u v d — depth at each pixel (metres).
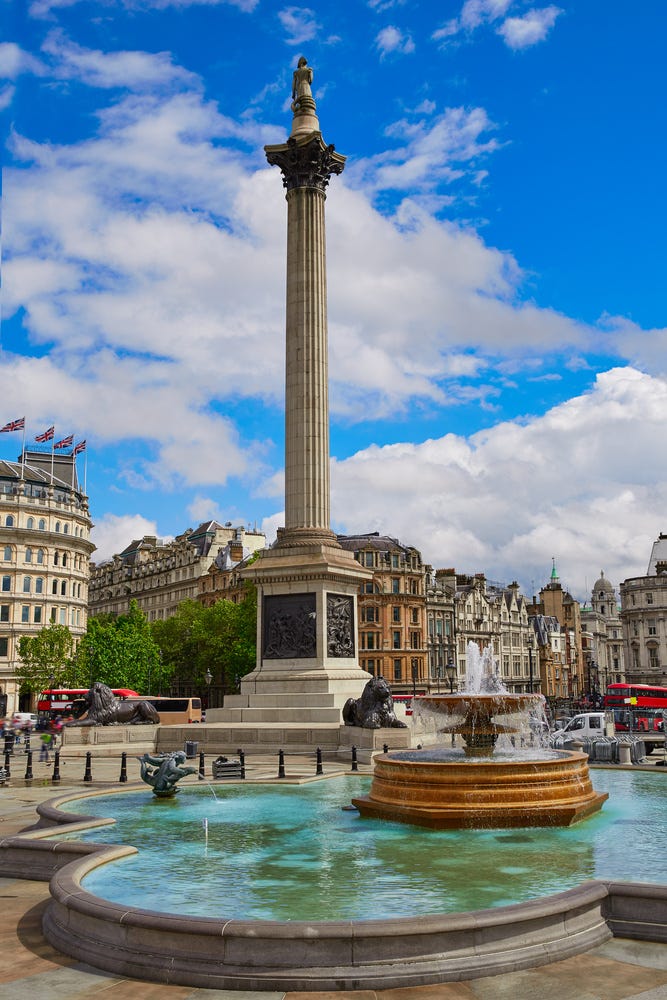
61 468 120.38
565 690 163.00
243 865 16.12
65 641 96.00
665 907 12.38
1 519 101.44
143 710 44.31
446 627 114.81
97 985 10.83
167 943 11.20
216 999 10.32
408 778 20.95
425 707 24.69
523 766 20.56
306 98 52.97
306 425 48.38
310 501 47.81
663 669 126.69
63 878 13.83
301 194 50.75
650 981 10.72
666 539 138.75
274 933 10.84
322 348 49.53
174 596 145.12
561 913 11.88
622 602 133.50
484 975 10.89
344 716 38.50
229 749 40.72
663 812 22.08
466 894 13.93
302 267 49.88
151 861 16.47
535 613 157.50
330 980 10.57
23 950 12.27
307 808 23.03
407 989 10.55
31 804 25.94
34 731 75.12
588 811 20.92
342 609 47.00
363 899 13.64
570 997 10.22
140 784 27.45
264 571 46.41
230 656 101.31
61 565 106.31
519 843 18.05
